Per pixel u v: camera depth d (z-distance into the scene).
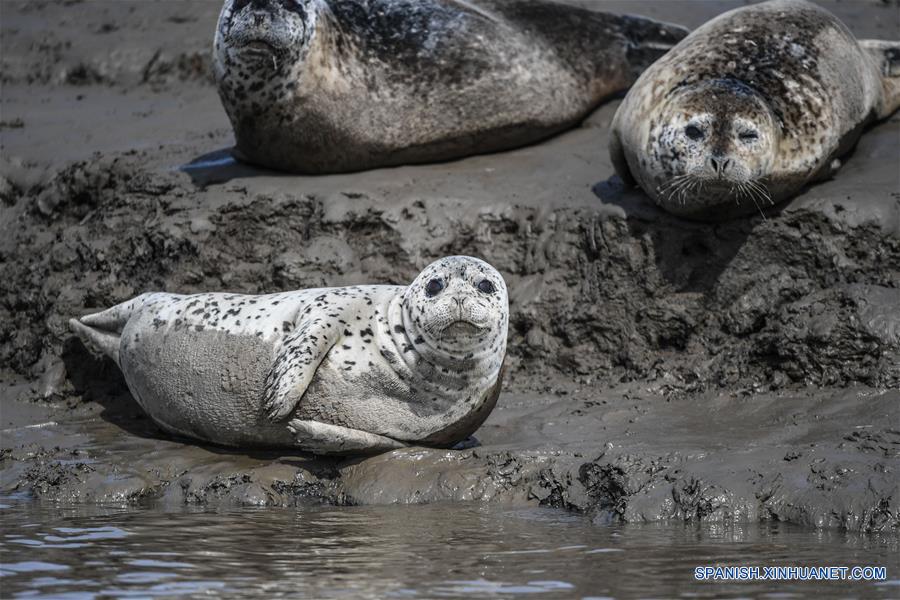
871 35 46.59
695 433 25.00
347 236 31.97
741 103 29.50
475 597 16.05
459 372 23.86
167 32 49.81
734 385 27.81
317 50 33.94
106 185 35.69
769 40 32.56
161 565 17.81
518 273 31.38
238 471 24.09
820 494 21.02
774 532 20.17
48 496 23.52
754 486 21.58
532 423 26.45
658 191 30.45
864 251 29.05
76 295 31.69
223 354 25.12
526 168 35.38
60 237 33.97
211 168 35.38
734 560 18.17
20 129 41.59
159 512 22.11
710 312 29.59
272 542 19.34
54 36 50.00
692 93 30.14
